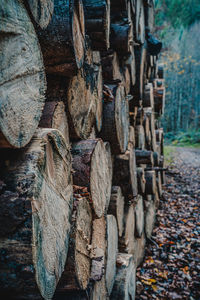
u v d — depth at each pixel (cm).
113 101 218
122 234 266
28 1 77
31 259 69
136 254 329
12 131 69
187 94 2642
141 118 432
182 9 2534
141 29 371
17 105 71
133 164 295
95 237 157
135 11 332
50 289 84
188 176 879
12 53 69
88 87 167
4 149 79
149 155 379
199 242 414
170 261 362
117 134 226
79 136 152
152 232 452
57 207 93
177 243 413
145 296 289
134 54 369
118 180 272
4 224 69
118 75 262
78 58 121
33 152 78
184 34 2703
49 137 86
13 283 71
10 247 69
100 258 141
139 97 381
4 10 64
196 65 2616
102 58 235
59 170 96
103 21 165
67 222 105
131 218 296
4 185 71
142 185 363
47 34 106
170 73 2586
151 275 328
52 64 118
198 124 2406
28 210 69
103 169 168
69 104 134
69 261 110
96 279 137
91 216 145
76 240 117
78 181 138
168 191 706
